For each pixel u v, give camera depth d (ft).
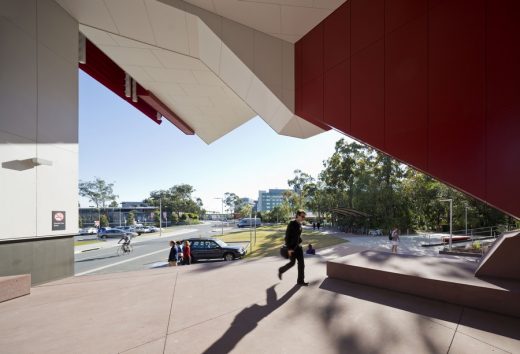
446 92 17.07
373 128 21.56
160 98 48.85
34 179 19.35
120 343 9.42
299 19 26.25
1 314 12.42
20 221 18.20
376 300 13.16
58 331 10.48
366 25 22.30
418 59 18.69
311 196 232.94
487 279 12.73
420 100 18.48
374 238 98.02
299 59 28.91
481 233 101.96
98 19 25.67
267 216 301.84
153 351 8.83
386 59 20.75
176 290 15.55
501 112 14.58
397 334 9.73
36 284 18.90
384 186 114.93
